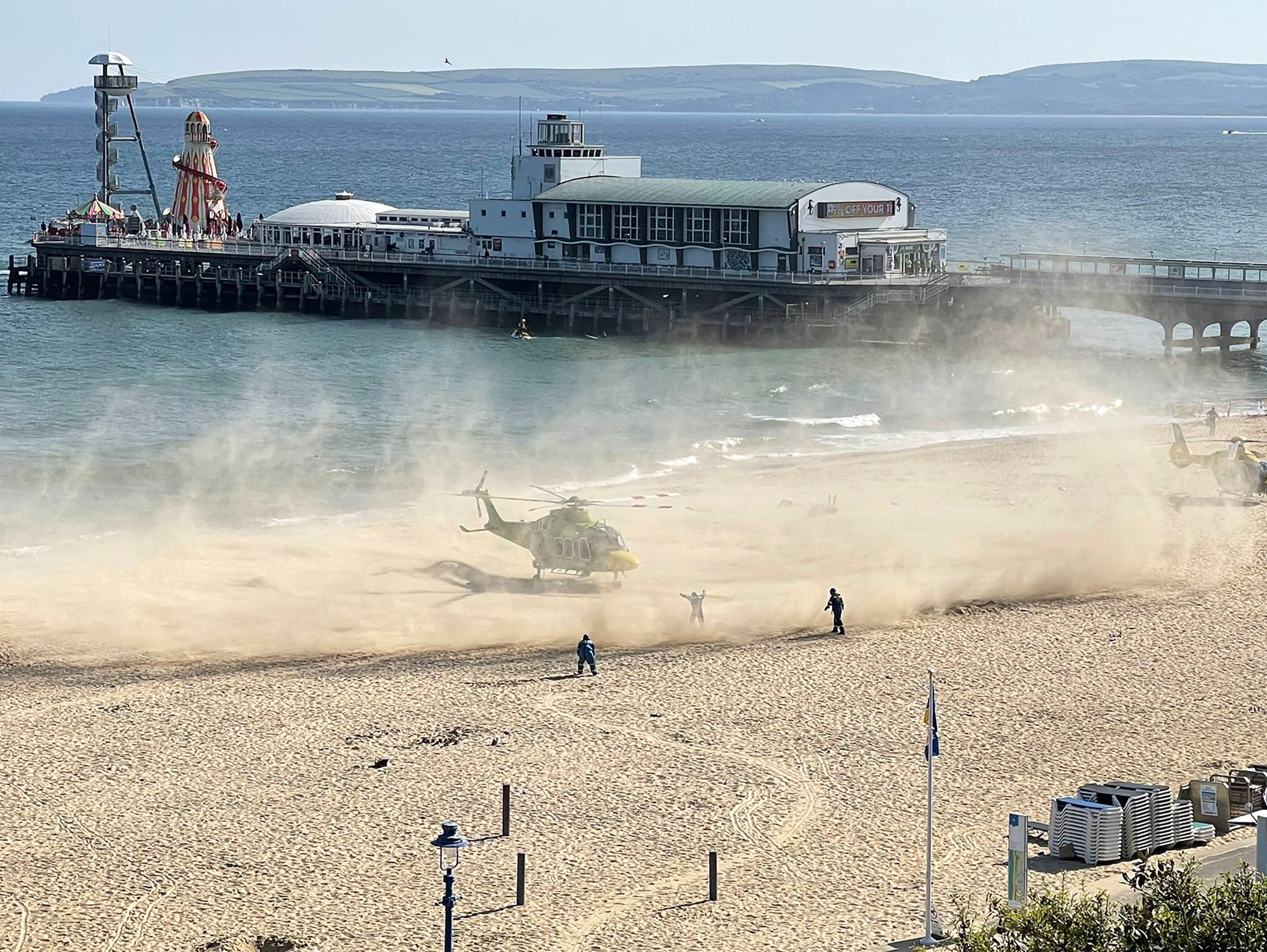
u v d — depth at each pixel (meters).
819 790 42.38
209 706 48.88
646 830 39.81
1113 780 43.00
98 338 125.62
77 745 45.44
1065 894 33.44
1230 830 39.69
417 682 51.31
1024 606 59.50
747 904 35.69
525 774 43.41
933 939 33.59
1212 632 56.28
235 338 126.44
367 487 79.81
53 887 36.38
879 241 124.56
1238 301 115.88
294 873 37.22
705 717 47.97
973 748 45.47
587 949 33.59
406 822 40.16
